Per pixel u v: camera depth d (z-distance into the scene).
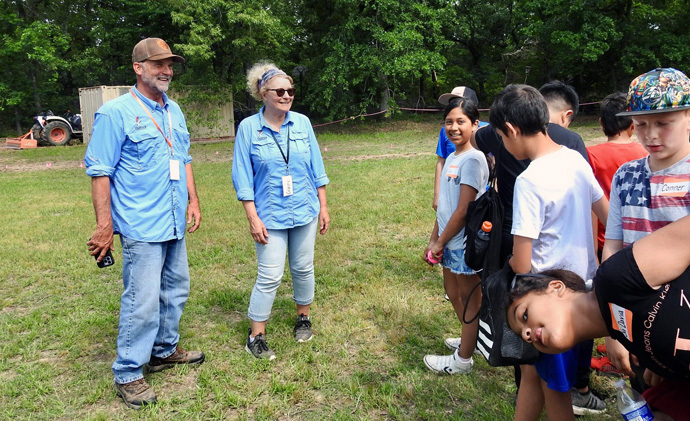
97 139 2.55
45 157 15.40
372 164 11.95
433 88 29.00
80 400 2.73
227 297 4.07
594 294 1.37
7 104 23.22
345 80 20.92
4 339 3.44
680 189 1.71
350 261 4.95
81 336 3.44
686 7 20.44
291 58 26.94
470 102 2.71
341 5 20.70
